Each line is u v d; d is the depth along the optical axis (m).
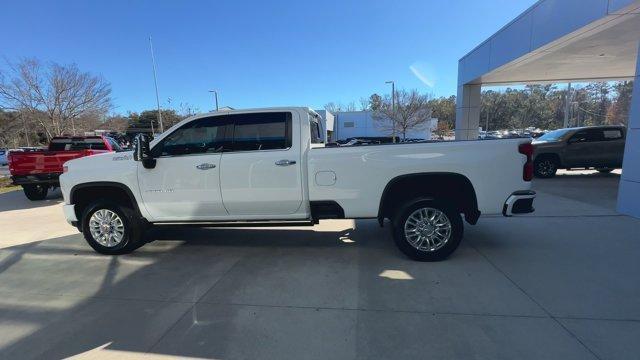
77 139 12.32
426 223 4.77
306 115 5.04
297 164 4.93
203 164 5.09
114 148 13.46
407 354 2.89
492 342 3.02
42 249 5.85
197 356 2.94
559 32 10.47
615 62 14.44
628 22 9.08
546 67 15.16
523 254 5.01
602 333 3.10
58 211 9.29
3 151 37.94
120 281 4.48
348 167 4.84
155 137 5.29
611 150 12.77
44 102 24.42
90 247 5.89
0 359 2.96
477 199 4.65
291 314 3.57
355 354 2.91
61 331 3.37
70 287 4.34
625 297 3.72
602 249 5.15
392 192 4.96
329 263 4.88
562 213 7.32
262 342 3.11
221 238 6.19
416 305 3.66
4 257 5.49
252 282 4.34
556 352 2.86
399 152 4.75
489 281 4.16
